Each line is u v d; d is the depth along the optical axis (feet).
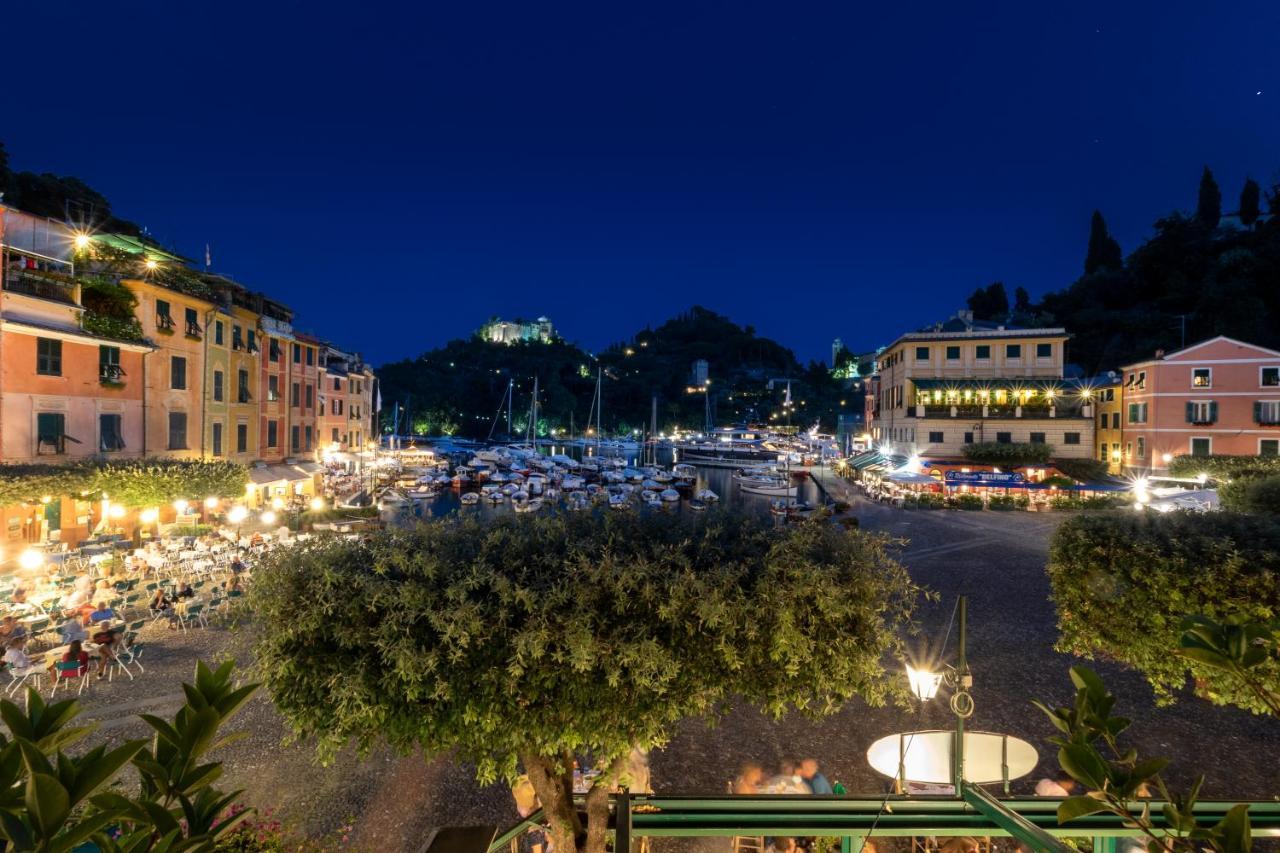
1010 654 64.39
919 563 103.30
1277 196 313.12
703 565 20.68
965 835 16.21
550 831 21.94
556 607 18.66
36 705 8.63
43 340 88.07
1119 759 8.69
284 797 40.24
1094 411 201.67
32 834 7.11
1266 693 8.61
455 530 22.15
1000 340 196.75
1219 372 163.12
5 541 84.69
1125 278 328.29
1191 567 34.78
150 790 9.43
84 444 93.30
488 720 18.15
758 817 16.69
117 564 80.94
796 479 267.80
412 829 37.40
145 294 103.65
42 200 172.65
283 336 146.61
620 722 18.92
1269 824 17.49
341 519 132.87
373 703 17.97
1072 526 42.19
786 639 18.83
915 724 50.03
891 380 232.53
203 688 10.03
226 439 124.36
